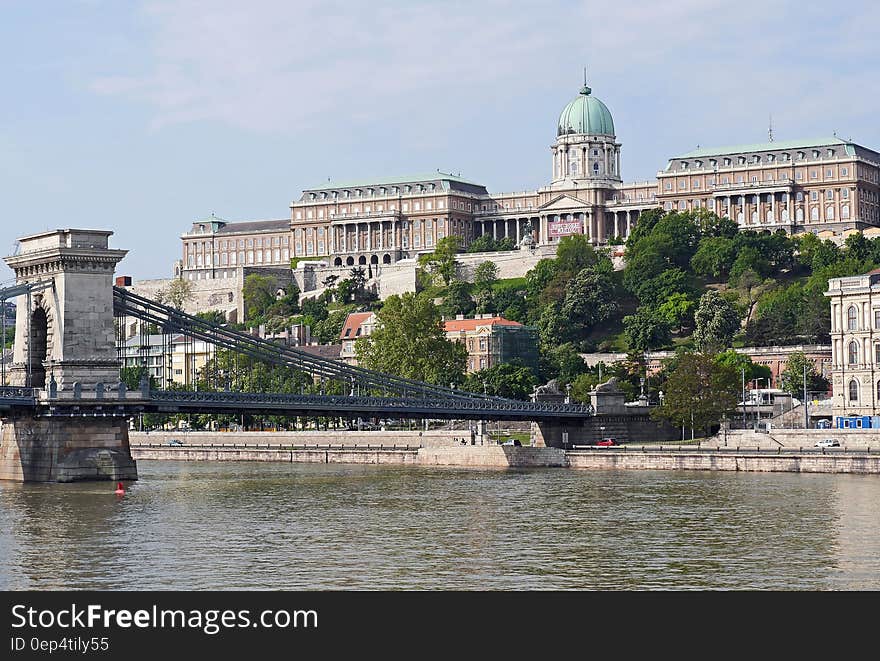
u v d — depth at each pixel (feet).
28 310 579.07
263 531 451.94
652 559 399.03
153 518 482.28
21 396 563.89
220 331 646.74
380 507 515.91
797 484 580.30
